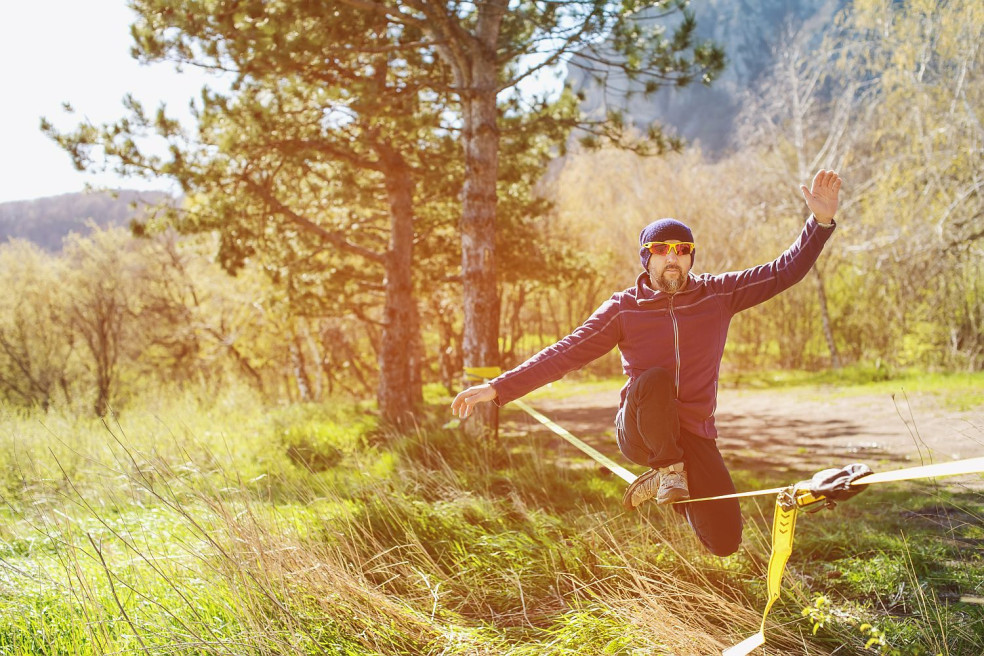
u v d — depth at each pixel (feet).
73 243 113.60
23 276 111.24
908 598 13.78
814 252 9.36
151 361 114.42
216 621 11.48
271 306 56.70
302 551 13.21
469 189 34.73
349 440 37.81
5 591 12.24
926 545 16.55
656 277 9.57
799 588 13.78
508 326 135.54
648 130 39.01
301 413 48.96
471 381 34.01
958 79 64.49
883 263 75.41
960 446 31.09
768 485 26.45
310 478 22.57
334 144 45.44
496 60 35.12
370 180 55.67
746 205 102.83
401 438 30.19
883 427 41.91
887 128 73.05
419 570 14.30
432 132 48.65
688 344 9.57
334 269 57.36
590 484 24.31
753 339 116.57
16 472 19.63
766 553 16.05
